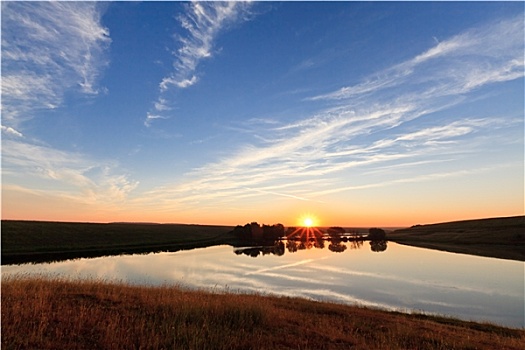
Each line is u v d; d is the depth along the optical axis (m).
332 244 108.81
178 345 7.27
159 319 9.38
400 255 66.94
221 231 162.50
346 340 9.44
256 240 125.31
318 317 12.78
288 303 15.98
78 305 10.13
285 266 48.78
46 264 45.75
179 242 98.00
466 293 29.75
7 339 6.49
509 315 22.75
